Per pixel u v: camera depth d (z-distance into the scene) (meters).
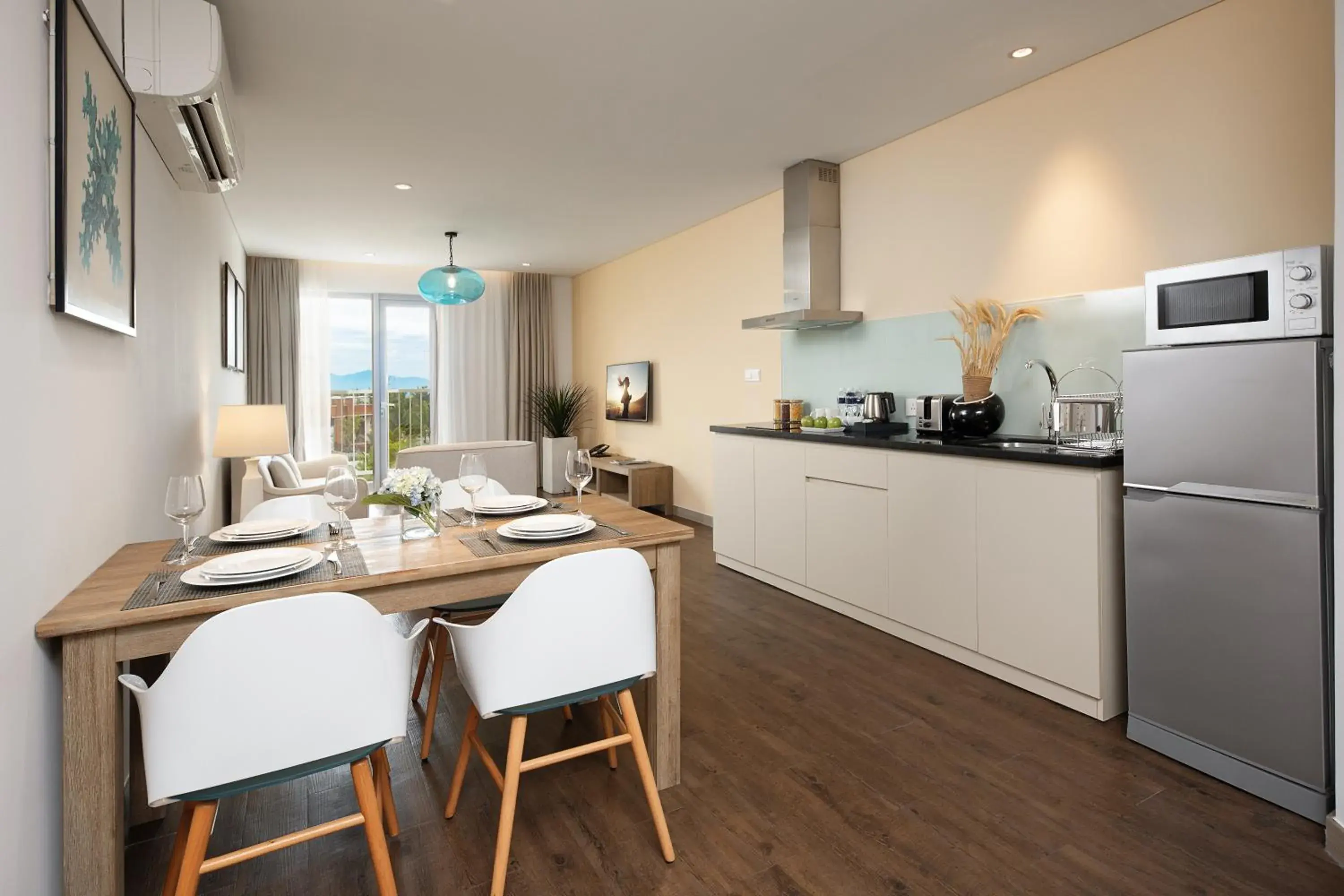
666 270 6.54
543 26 2.73
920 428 3.65
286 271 7.34
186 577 1.58
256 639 1.29
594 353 8.19
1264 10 2.48
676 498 6.60
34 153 1.37
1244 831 1.88
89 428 1.73
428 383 8.20
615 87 3.27
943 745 2.36
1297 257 1.89
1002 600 2.81
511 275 8.40
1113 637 2.50
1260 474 1.97
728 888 1.69
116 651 1.41
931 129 3.78
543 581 1.61
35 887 1.33
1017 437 3.35
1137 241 2.87
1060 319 3.16
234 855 1.38
